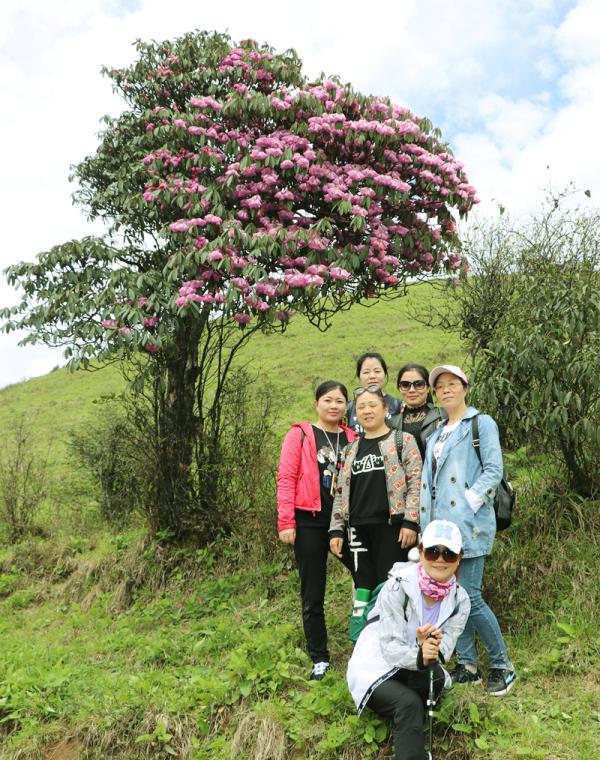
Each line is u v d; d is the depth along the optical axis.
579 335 4.92
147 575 6.76
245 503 6.90
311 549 4.37
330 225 5.91
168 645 5.27
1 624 6.69
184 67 7.16
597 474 5.28
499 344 5.05
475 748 3.44
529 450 5.75
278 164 6.10
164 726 4.09
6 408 22.66
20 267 6.32
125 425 7.97
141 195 6.40
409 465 4.11
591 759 3.24
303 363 18.98
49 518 9.83
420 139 6.51
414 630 3.42
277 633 4.87
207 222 5.99
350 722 3.67
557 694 3.81
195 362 7.04
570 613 4.41
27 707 4.53
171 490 7.01
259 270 5.66
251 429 7.13
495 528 3.89
